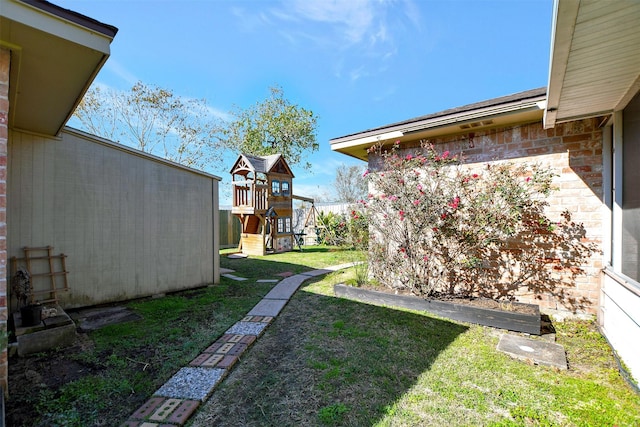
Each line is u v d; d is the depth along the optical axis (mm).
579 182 3520
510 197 3689
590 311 3465
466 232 4043
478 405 2059
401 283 4648
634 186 2629
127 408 2043
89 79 2520
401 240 4531
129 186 4758
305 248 12680
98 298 4395
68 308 4133
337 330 3408
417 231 4289
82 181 4281
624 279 2586
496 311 3428
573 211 3547
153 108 13094
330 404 2084
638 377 2232
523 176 3832
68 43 2016
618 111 2896
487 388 2264
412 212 4277
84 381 2363
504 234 3758
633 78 2318
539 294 3750
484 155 4145
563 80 2359
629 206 2686
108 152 4551
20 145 3770
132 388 2273
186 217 5477
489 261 4070
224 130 16156
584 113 3023
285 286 5488
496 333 3285
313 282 5918
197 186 5672
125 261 4680
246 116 17703
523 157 3854
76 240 4211
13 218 3701
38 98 2869
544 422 1885
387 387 2287
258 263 8484
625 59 2051
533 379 2379
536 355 2730
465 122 3910
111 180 4566
